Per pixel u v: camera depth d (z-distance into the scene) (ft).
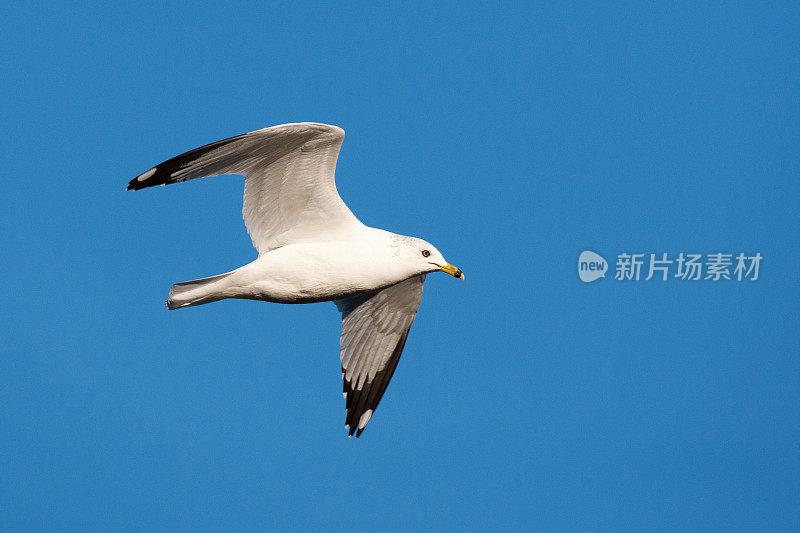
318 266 33.50
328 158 32.07
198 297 33.14
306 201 33.27
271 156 31.96
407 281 36.37
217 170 32.04
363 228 34.37
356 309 37.76
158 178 31.19
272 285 33.45
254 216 33.65
